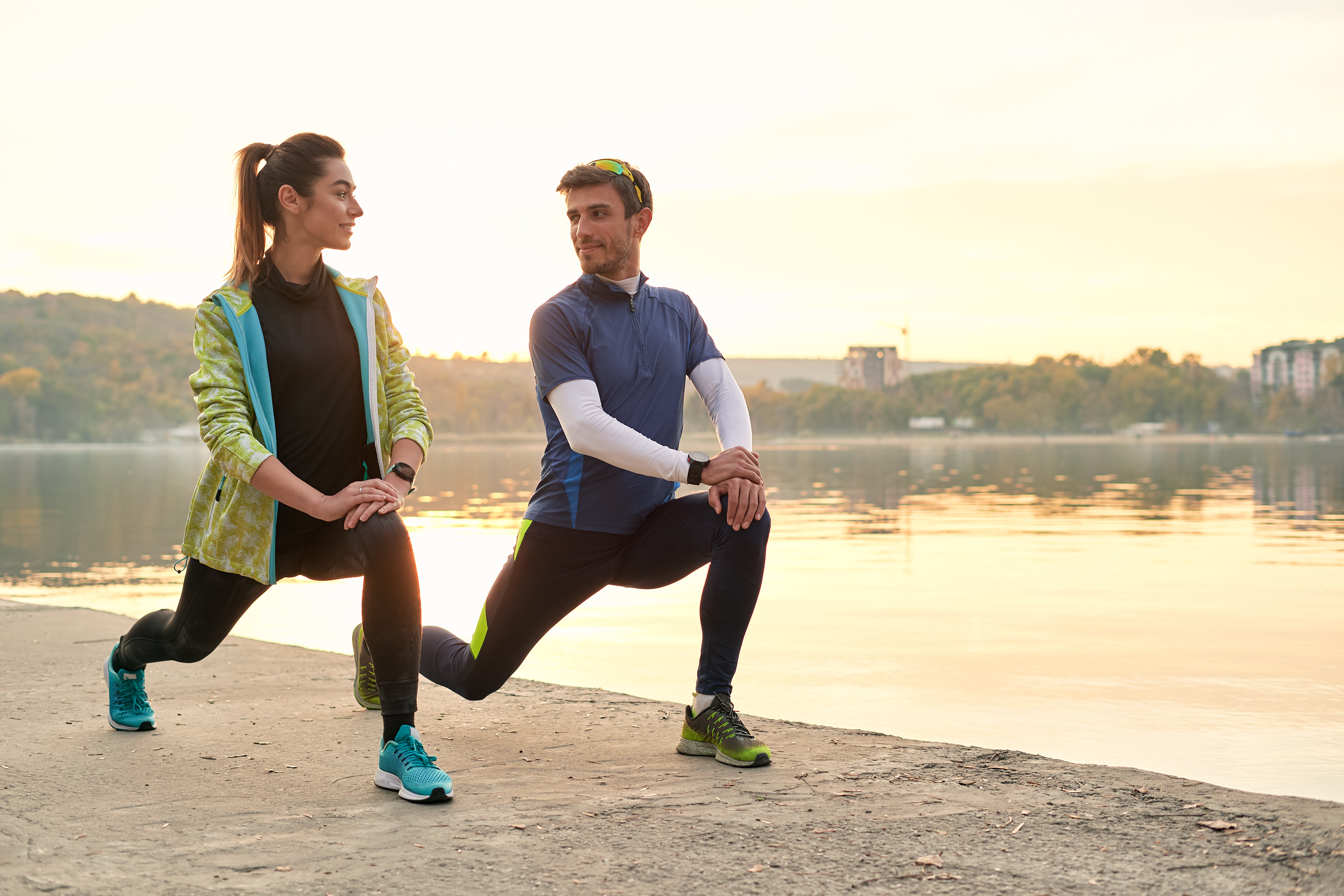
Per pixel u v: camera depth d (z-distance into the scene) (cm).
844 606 688
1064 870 160
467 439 17550
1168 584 799
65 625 439
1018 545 1154
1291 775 290
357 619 612
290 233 218
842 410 19300
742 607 234
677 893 152
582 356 235
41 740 250
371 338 226
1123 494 2367
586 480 237
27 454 11469
